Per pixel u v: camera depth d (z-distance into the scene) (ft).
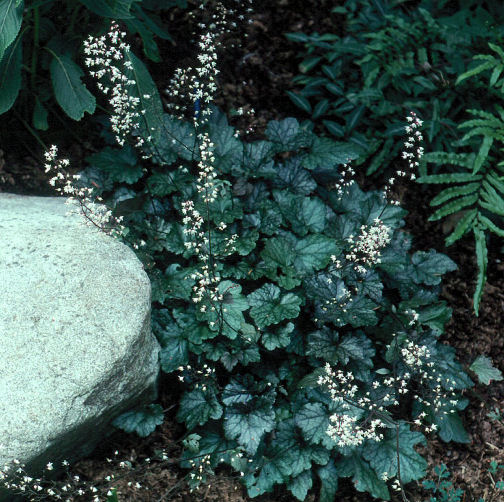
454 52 6.57
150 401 5.65
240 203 5.90
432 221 6.50
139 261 5.49
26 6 5.60
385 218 5.93
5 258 5.29
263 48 6.80
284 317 5.54
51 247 5.35
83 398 5.09
